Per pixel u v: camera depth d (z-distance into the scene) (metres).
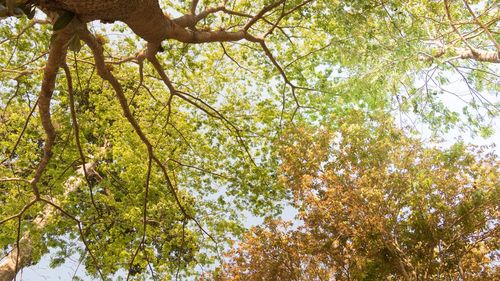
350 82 10.45
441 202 9.16
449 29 14.09
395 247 9.44
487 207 9.00
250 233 10.81
